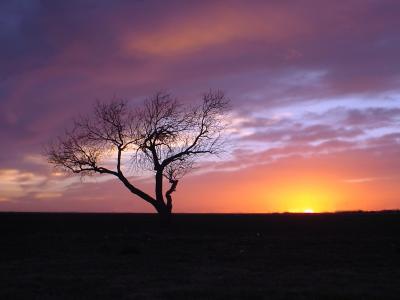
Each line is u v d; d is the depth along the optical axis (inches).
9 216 2610.7
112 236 1362.0
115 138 1809.8
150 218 2532.0
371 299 612.4
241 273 821.9
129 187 1823.3
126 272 839.7
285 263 952.3
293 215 2662.4
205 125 1841.8
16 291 670.5
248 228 1774.1
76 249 1173.7
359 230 1622.8
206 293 642.8
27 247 1202.6
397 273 826.2
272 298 612.4
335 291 653.3
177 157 1815.9
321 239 1280.8
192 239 1305.4
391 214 2422.5
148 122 1807.3
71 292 664.4
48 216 2723.9
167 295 635.5
